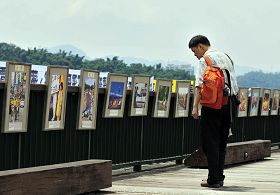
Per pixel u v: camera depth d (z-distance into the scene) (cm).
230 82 812
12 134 754
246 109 1443
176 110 1148
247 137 1495
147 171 1055
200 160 1109
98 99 938
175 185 859
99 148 946
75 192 710
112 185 847
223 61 809
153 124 1090
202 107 816
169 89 1107
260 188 837
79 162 749
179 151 1178
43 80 811
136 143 1043
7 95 728
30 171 639
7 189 605
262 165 1183
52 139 831
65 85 831
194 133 1236
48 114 809
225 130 830
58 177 679
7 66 724
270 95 1611
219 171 841
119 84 969
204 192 766
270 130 1656
